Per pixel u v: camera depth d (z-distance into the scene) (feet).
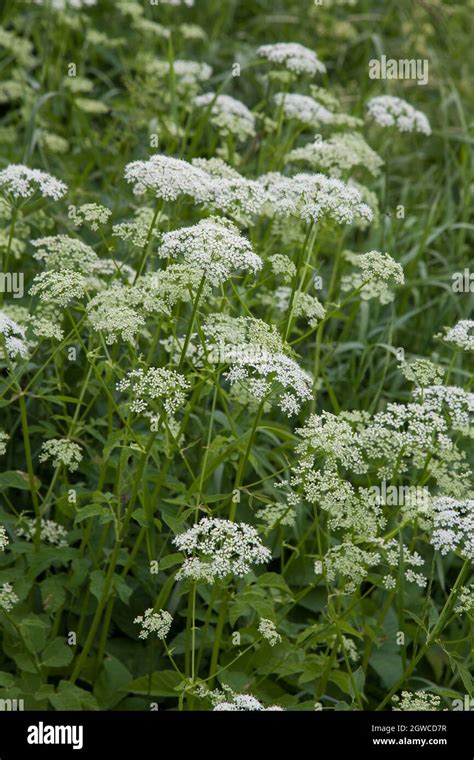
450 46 43.78
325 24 41.55
